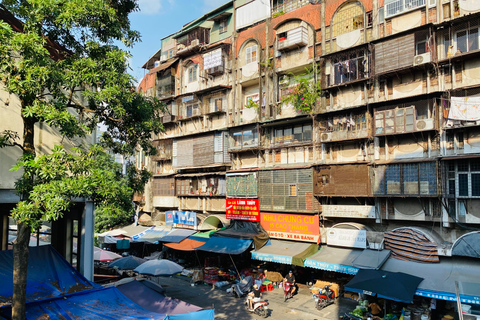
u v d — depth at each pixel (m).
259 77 21.69
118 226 32.50
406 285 12.02
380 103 16.02
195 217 24.28
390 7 16.50
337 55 18.02
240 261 21.39
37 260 10.90
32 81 7.83
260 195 20.34
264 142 21.58
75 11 8.34
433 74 15.05
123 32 10.07
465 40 14.35
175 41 30.86
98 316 9.29
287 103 20.44
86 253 13.41
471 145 13.93
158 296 11.45
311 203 18.03
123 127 10.19
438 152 14.66
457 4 14.70
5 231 13.37
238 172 21.42
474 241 12.95
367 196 16.11
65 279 10.88
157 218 28.75
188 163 25.77
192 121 26.45
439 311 13.21
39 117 8.09
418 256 14.10
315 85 18.88
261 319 13.90
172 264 15.43
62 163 7.88
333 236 16.94
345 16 18.19
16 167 7.38
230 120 23.48
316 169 18.06
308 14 19.70
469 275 12.48
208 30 26.75
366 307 13.94
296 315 14.29
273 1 22.64
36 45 7.66
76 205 13.84
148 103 10.59
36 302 9.26
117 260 17.17
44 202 7.22
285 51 20.64
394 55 15.52
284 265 19.53
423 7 15.61
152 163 30.09
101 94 8.74
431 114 14.76
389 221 16.33
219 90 24.05
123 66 9.52
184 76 27.17
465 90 13.97
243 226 20.88
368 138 16.62
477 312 11.48
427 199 14.99
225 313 14.68
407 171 14.99
